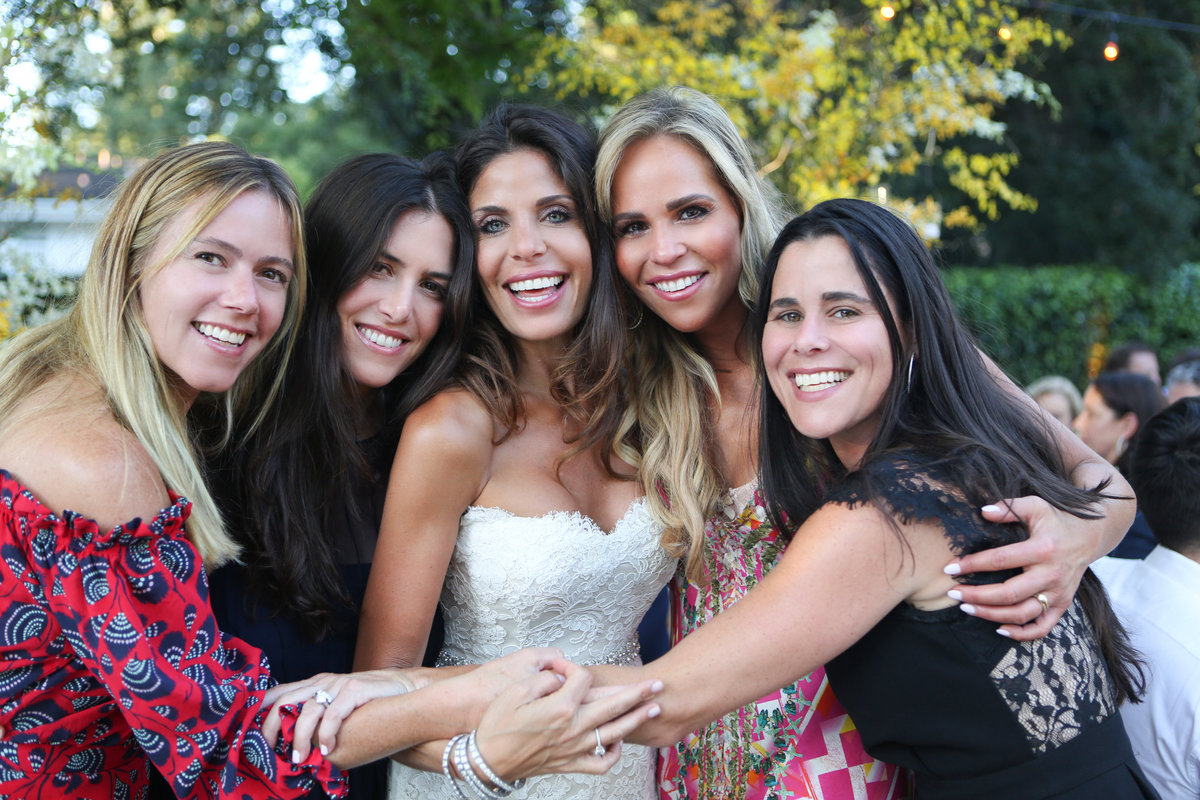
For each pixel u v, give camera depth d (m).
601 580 2.12
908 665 1.62
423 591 1.99
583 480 2.22
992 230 14.02
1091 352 11.62
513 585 2.03
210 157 1.72
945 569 1.56
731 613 1.64
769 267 1.83
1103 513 1.73
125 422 1.62
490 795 1.67
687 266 2.15
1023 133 13.29
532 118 2.15
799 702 2.04
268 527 1.97
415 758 1.77
